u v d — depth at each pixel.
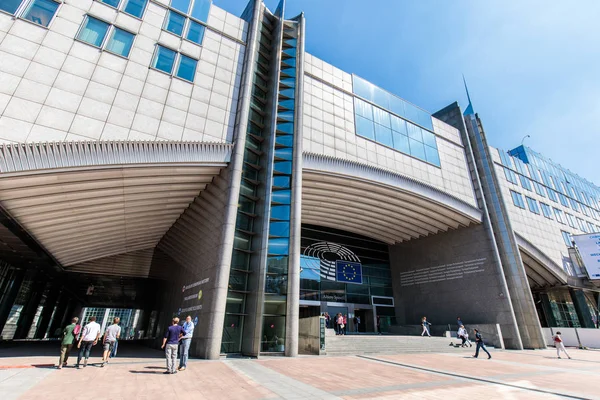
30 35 12.05
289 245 15.70
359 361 12.60
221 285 13.13
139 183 14.09
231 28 18.42
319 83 21.95
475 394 7.03
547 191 36.59
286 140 18.14
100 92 12.91
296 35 21.38
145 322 35.38
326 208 25.03
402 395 6.74
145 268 26.33
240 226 15.62
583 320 30.86
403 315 29.34
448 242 27.91
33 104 11.30
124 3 15.08
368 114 23.89
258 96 18.42
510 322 22.62
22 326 26.30
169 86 14.85
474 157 29.50
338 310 27.06
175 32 16.17
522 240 28.20
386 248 32.72
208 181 16.12
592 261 30.72
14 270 22.03
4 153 10.28
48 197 12.79
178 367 9.48
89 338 9.68
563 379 9.59
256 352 13.08
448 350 18.88
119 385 7.03
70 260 20.88
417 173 24.56
